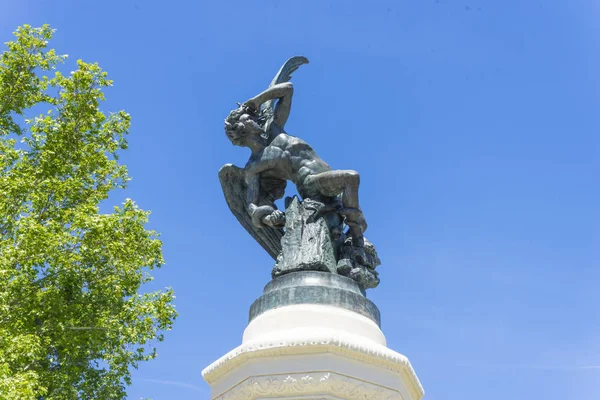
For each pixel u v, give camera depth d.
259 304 7.85
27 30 20.36
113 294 17.58
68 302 17.31
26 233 16.34
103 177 20.02
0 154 19.19
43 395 16.38
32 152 19.52
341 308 7.59
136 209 18.77
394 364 7.24
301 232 8.30
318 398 6.86
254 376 7.08
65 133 19.67
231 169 9.20
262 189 9.17
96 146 19.94
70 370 16.91
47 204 18.31
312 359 6.98
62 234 16.98
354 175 8.37
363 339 7.27
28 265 16.39
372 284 8.38
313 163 8.84
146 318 17.95
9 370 13.81
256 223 8.77
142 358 17.92
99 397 17.20
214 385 7.64
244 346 7.23
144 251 18.77
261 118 9.39
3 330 15.06
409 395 7.62
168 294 18.62
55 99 20.19
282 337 7.09
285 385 6.89
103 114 20.25
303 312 7.43
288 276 7.94
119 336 17.47
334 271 8.14
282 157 8.86
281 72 9.81
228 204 9.34
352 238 8.59
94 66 20.38
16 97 19.88
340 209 8.51
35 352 15.41
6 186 17.61
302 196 8.80
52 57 20.50
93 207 17.84
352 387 6.92
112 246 17.72
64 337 16.56
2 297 15.78
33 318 16.58
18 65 20.06
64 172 19.19
